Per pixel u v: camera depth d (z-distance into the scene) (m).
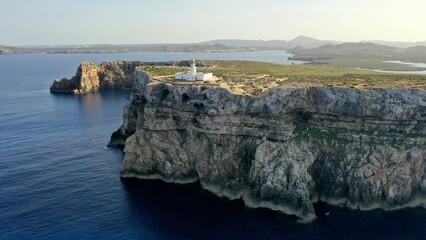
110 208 92.25
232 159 103.06
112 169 117.75
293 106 104.31
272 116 102.12
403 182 92.00
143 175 110.50
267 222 86.12
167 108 110.38
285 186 91.94
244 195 96.69
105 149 137.50
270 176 93.38
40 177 110.50
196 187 104.31
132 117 138.50
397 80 120.19
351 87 103.44
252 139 103.44
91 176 111.94
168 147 110.00
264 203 92.62
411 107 97.19
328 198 94.94
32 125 170.62
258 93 106.81
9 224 84.31
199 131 107.69
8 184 105.12
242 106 103.25
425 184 92.69
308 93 104.69
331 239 79.25
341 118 101.94
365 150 96.75
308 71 171.38
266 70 173.88
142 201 96.12
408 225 84.25
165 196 99.00
